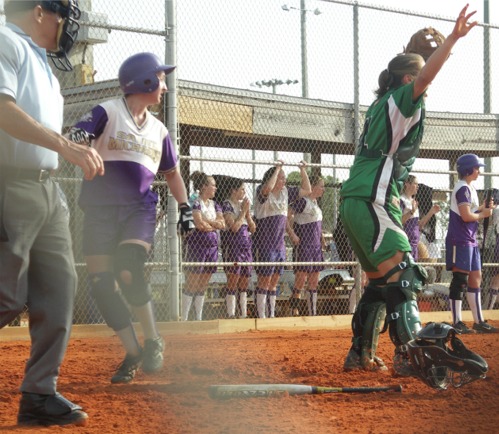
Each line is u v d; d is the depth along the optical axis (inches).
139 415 164.9
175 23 398.3
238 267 416.5
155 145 219.0
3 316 149.2
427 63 206.2
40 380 155.5
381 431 147.8
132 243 210.5
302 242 443.2
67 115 391.9
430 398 183.8
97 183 212.2
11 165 146.9
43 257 154.6
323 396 186.2
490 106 521.0
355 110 464.4
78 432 148.8
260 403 177.3
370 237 212.8
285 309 478.0
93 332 374.0
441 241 538.0
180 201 236.8
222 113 440.5
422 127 217.5
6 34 147.3
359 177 216.7
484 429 150.2
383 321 230.8
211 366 246.7
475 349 305.9
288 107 463.5
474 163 392.8
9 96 143.9
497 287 510.3
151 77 213.6
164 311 394.6
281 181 427.2
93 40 409.4
